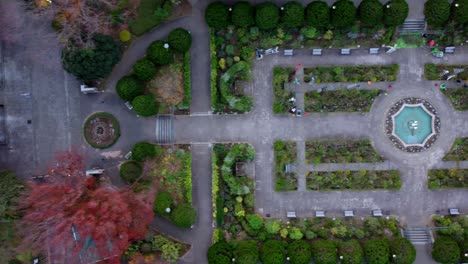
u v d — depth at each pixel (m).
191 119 62.94
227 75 61.03
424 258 62.66
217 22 58.78
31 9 58.41
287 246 60.38
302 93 63.16
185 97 62.09
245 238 62.00
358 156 62.97
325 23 59.78
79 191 54.66
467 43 62.81
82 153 62.34
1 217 56.22
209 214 62.78
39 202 53.72
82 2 54.84
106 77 62.00
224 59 61.94
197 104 62.94
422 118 63.09
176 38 58.50
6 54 62.09
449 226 61.66
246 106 61.91
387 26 61.66
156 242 60.00
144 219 56.31
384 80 63.19
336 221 62.66
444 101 62.88
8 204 55.28
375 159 62.97
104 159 62.50
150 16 61.66
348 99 63.03
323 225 62.84
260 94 63.03
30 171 62.38
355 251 58.72
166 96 60.06
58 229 54.31
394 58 62.91
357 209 63.00
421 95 63.09
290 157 62.97
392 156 63.00
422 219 62.94
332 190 62.91
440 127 63.09
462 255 60.09
